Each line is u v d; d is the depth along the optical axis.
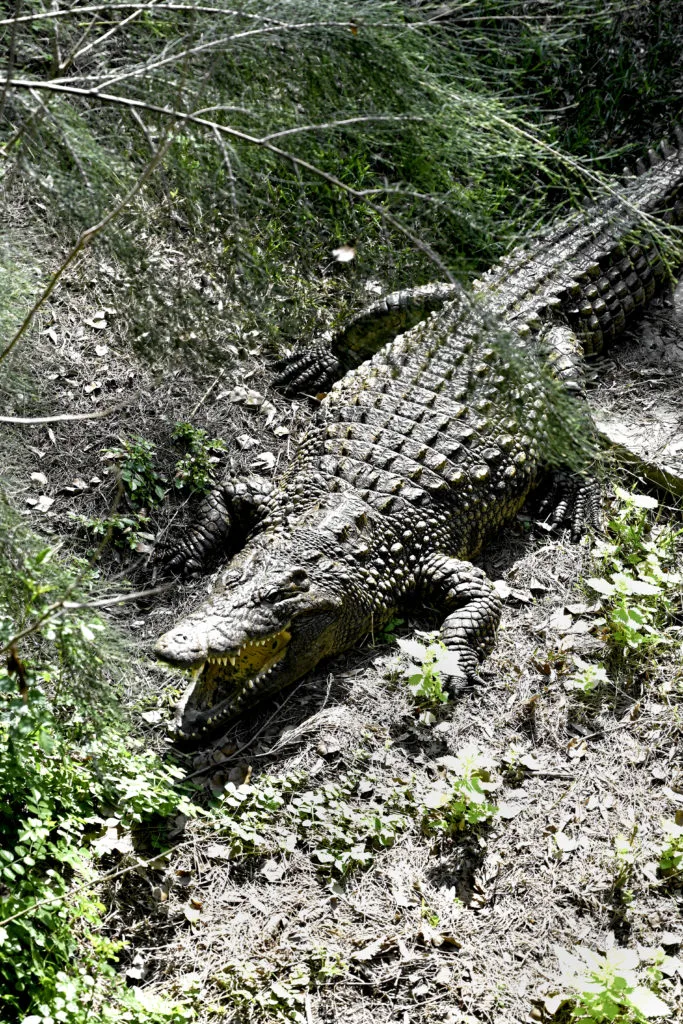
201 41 3.31
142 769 4.58
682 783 4.85
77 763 4.56
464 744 4.99
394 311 6.86
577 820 4.67
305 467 6.11
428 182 3.44
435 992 4.05
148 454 6.27
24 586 3.44
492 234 3.79
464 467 6.00
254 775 4.86
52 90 3.06
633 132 8.39
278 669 5.11
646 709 5.16
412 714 5.14
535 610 5.71
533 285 6.89
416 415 6.23
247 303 3.67
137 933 4.22
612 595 5.50
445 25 3.70
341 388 6.61
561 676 5.30
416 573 5.75
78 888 3.99
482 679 5.30
